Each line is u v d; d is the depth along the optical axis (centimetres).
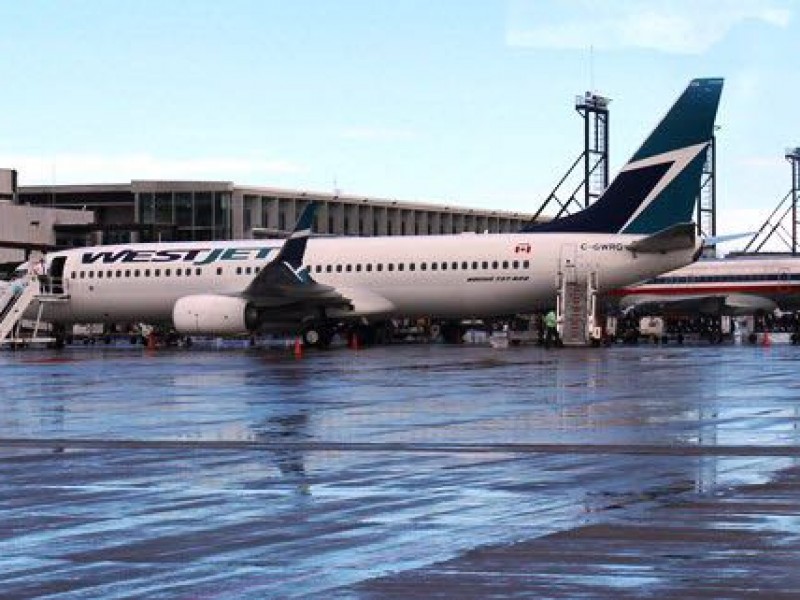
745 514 1395
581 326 6719
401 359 5391
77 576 1118
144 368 4869
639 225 6669
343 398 3188
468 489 1608
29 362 5519
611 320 9019
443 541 1255
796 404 2873
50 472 1827
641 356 5578
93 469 1859
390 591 1047
